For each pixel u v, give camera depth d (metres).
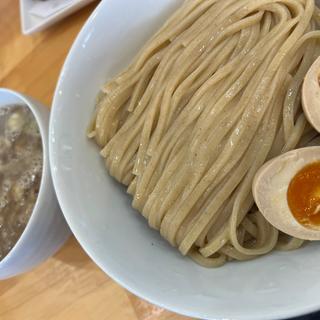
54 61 0.25
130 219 0.20
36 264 0.22
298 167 0.16
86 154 0.20
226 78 0.19
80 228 0.18
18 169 0.22
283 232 0.17
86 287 0.22
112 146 0.20
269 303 0.15
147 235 0.19
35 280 0.23
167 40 0.20
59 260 0.23
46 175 0.20
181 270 0.18
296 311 0.14
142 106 0.20
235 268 0.18
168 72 0.20
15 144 0.23
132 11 0.20
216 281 0.17
